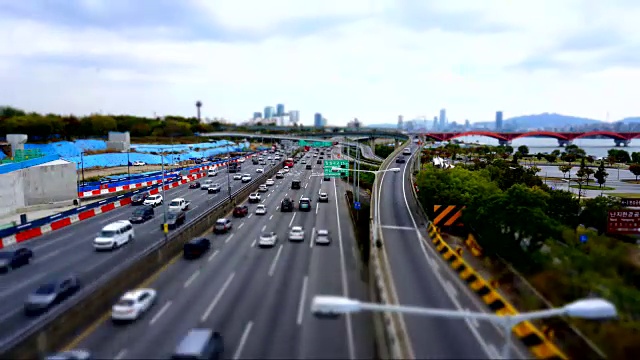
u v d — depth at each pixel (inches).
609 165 6250.0
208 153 6604.3
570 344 903.7
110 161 5022.1
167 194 2987.2
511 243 1387.8
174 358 761.0
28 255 1472.7
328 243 1742.1
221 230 1918.1
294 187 3371.1
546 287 1111.6
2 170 2265.0
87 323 989.2
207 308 1100.5
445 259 1476.4
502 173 3031.5
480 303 1096.8
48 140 6117.1
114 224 1684.3
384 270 1352.1
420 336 921.5
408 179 3346.5
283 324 1011.9
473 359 824.9
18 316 1037.2
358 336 957.2
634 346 857.5
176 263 1480.1
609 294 982.4
